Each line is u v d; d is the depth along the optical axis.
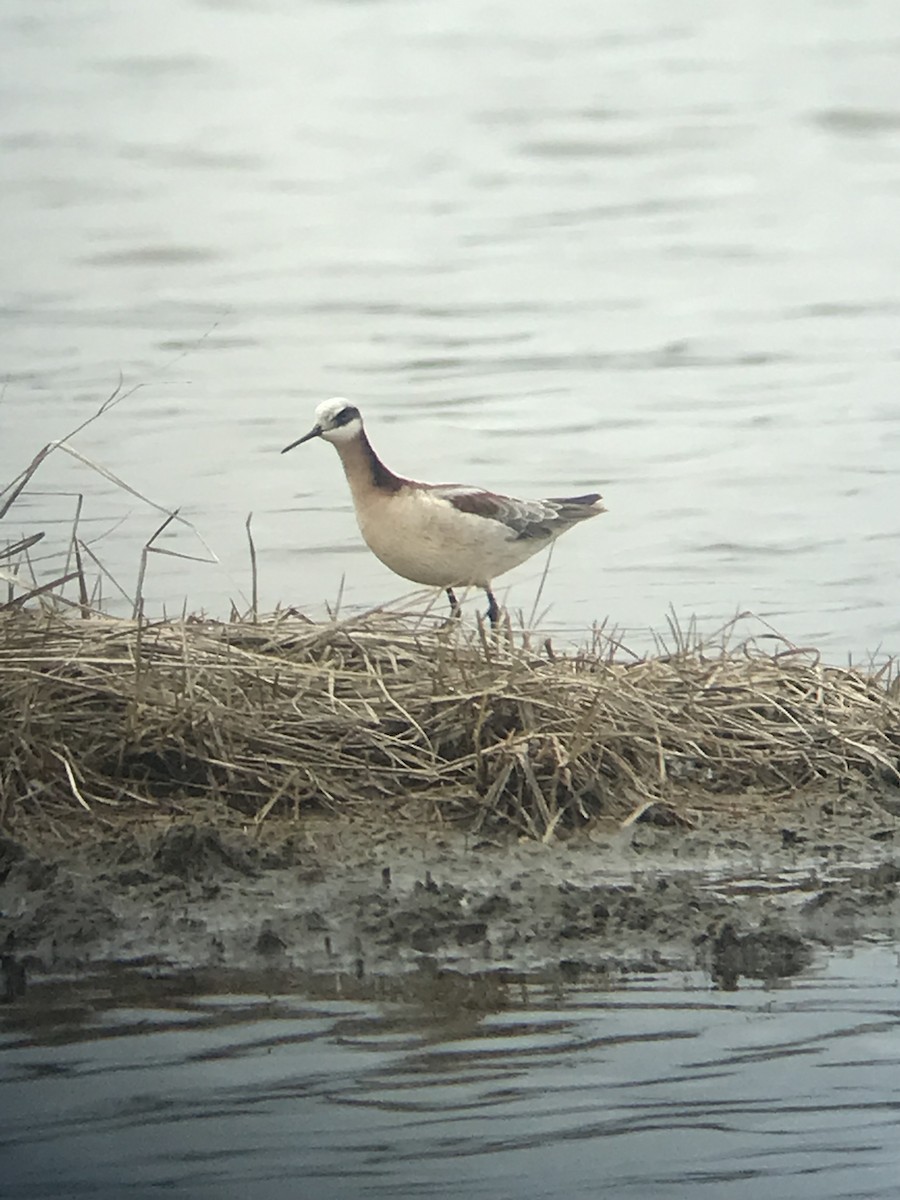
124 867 11.87
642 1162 9.38
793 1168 9.26
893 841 12.53
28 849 11.98
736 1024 10.54
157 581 19.97
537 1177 9.15
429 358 31.44
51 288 35.97
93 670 12.88
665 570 20.70
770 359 31.30
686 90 53.94
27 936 11.34
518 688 13.02
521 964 11.16
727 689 13.73
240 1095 9.88
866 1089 9.92
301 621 14.13
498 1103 9.80
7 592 15.64
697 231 40.69
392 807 12.59
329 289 36.00
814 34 61.31
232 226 41.28
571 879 11.97
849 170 45.97
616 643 14.82
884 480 24.53
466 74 57.25
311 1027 10.50
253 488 23.98
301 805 12.59
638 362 31.19
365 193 44.22
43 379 29.62
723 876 12.08
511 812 12.62
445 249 39.41
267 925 11.45
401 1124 9.64
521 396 29.14
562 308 34.69
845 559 21.05
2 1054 10.21
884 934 11.52
